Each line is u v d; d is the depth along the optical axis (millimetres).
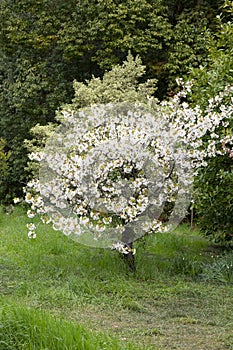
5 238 10578
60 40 15891
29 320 4551
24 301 6449
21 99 16531
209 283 7633
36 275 7707
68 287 6957
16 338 4340
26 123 16844
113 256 8438
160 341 5289
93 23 15211
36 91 16359
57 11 15961
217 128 8484
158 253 9469
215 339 5383
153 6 15297
